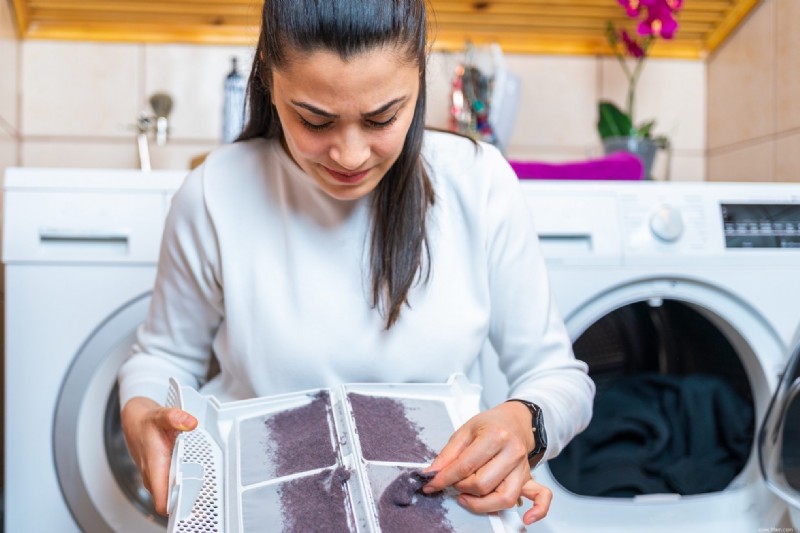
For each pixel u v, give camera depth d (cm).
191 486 64
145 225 120
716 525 127
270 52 64
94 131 184
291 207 84
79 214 118
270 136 85
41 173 118
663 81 202
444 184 86
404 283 79
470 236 86
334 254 83
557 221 125
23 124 181
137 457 77
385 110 64
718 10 186
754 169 177
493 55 169
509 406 75
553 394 81
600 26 192
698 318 140
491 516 62
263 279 83
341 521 59
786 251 132
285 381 85
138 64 185
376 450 67
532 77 198
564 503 126
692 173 203
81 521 120
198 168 87
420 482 62
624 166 138
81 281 119
